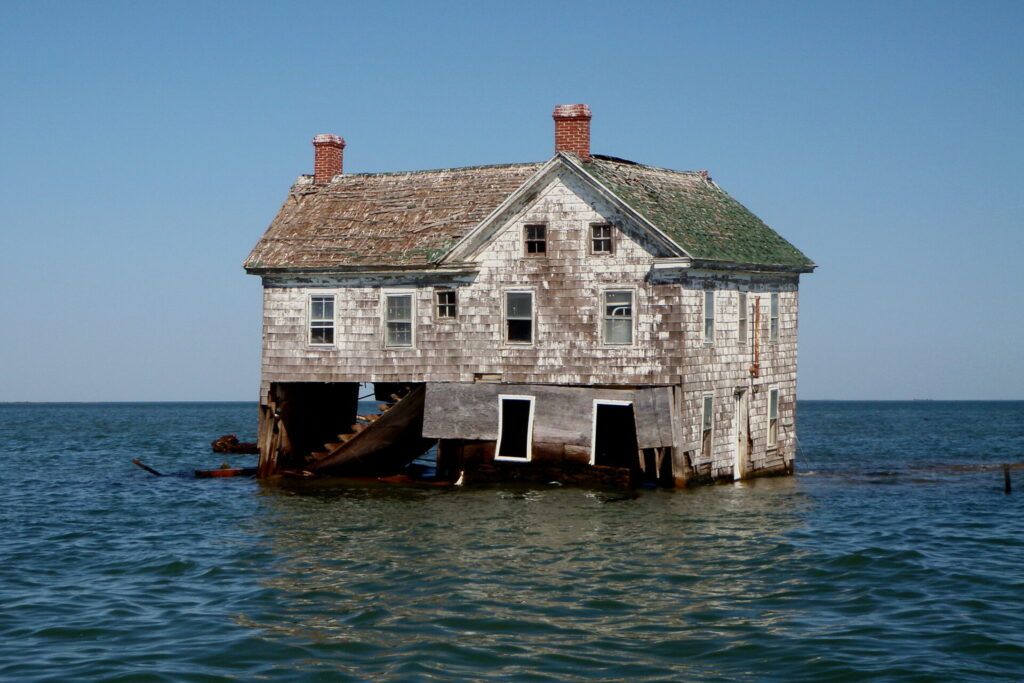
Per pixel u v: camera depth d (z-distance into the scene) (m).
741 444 40.19
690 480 36.59
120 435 87.94
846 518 32.56
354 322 39.50
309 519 32.88
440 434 38.06
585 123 38.47
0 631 21.22
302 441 43.50
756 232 42.28
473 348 38.06
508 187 41.03
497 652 19.70
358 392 47.16
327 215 42.06
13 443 75.19
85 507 37.03
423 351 38.66
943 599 22.89
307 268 39.53
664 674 18.56
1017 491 39.19
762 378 41.44
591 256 36.69
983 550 27.80
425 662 19.17
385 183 43.12
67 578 25.73
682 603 22.77
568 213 36.97
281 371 40.34
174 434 89.94
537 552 27.55
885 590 23.66
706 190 43.41
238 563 26.95
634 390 36.09
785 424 43.50
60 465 54.53
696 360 36.59
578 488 37.06
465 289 38.19
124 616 22.25
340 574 25.55
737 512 33.34
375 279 39.25
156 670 18.86
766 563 26.23
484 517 32.47
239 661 19.38
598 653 19.62
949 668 18.56
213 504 36.62
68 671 18.83
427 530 30.62
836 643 19.98
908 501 36.34
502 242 37.72
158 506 36.75
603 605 22.62
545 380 37.22
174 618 22.06
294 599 23.36
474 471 38.31
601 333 36.56
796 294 44.16
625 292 36.34
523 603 22.80
